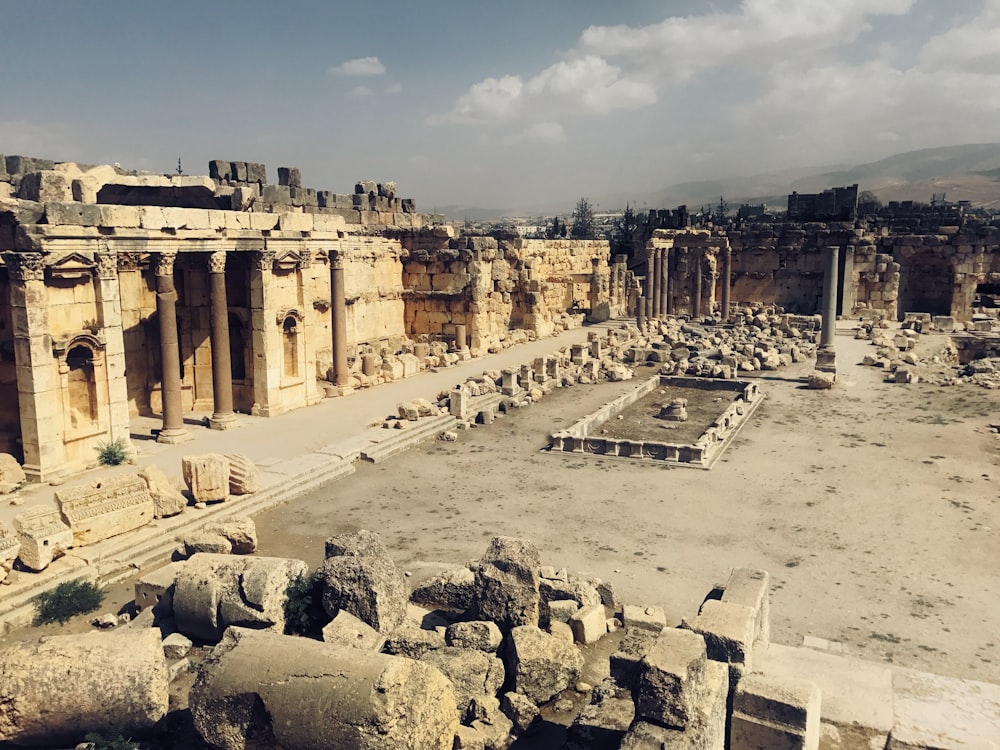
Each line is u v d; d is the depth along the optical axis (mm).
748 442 30484
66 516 18531
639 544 20281
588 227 153000
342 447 28016
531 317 56906
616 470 26922
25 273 22578
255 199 34625
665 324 63812
